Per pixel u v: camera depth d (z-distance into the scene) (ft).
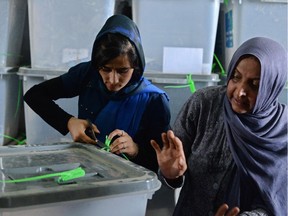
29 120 4.53
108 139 3.28
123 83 3.51
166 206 4.09
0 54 4.43
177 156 2.83
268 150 3.14
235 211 2.43
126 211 2.06
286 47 4.52
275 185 3.08
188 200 3.24
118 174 2.21
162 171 2.98
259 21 4.46
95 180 2.04
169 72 4.42
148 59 4.42
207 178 3.15
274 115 3.21
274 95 3.06
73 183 1.98
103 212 2.00
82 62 4.21
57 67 4.41
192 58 4.45
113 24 3.40
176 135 3.31
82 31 4.35
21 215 1.79
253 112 3.04
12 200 1.73
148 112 3.76
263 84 2.85
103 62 3.32
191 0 4.34
